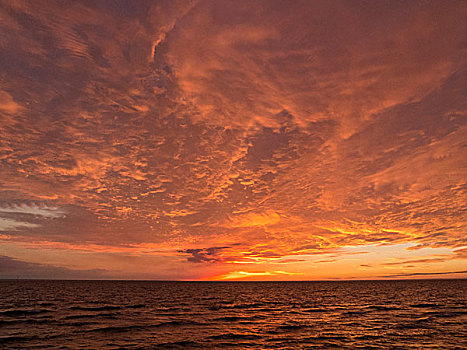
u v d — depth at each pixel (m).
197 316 29.58
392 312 32.62
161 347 16.73
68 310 33.25
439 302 44.88
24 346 16.64
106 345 17.00
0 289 77.69
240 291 90.31
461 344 17.30
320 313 32.41
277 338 19.19
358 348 16.56
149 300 49.75
